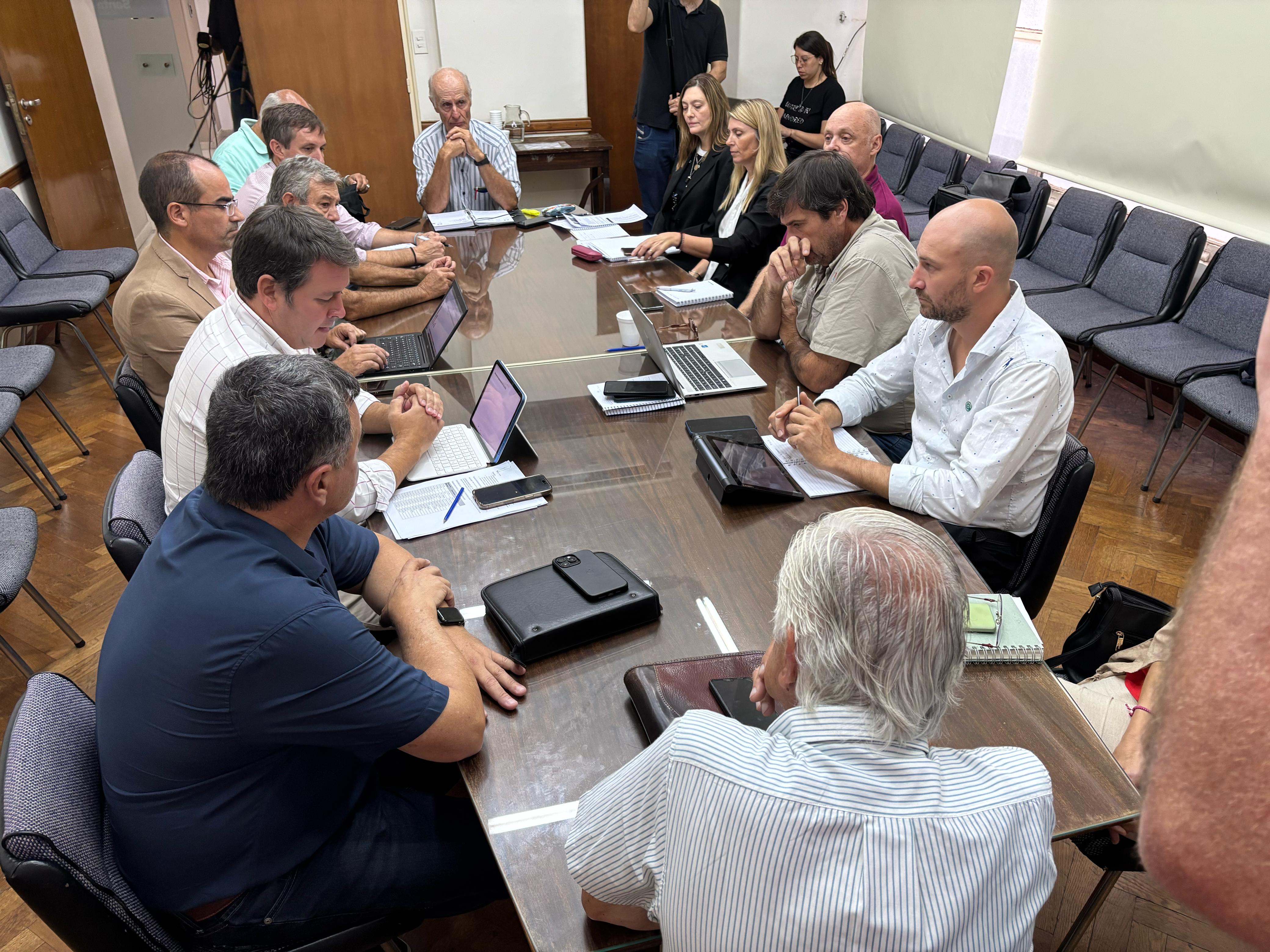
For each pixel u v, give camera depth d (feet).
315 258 5.85
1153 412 12.10
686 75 16.98
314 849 4.23
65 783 3.78
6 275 11.84
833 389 7.08
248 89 17.87
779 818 2.60
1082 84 13.62
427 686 3.94
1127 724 5.36
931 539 2.94
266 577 3.78
